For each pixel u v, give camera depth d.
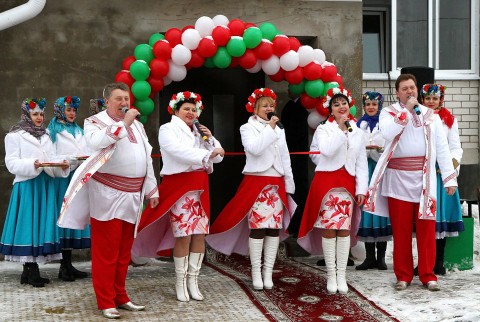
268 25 6.66
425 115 5.71
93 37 7.01
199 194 5.35
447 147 5.73
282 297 5.45
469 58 9.27
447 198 6.31
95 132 4.73
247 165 5.64
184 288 5.38
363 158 5.67
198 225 5.32
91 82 7.02
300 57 6.66
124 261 5.06
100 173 4.86
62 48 6.97
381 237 6.55
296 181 7.46
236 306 5.20
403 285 5.71
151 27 7.06
